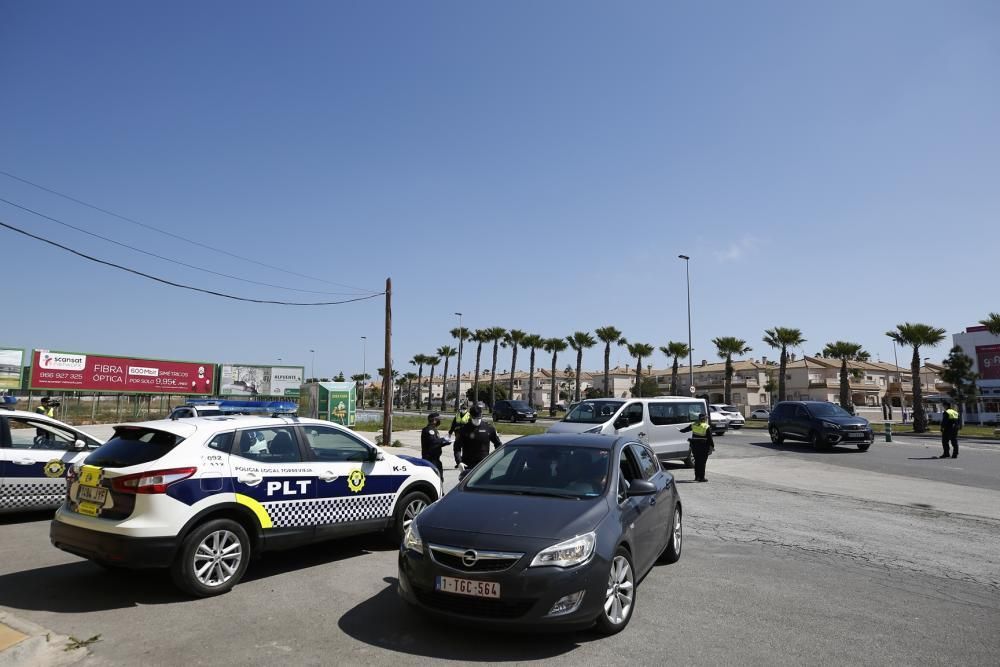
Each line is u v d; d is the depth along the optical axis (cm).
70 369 3894
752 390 8531
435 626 475
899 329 3491
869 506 1068
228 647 432
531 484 540
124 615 495
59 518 554
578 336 6719
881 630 477
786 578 620
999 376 4381
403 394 12462
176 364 4359
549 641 448
